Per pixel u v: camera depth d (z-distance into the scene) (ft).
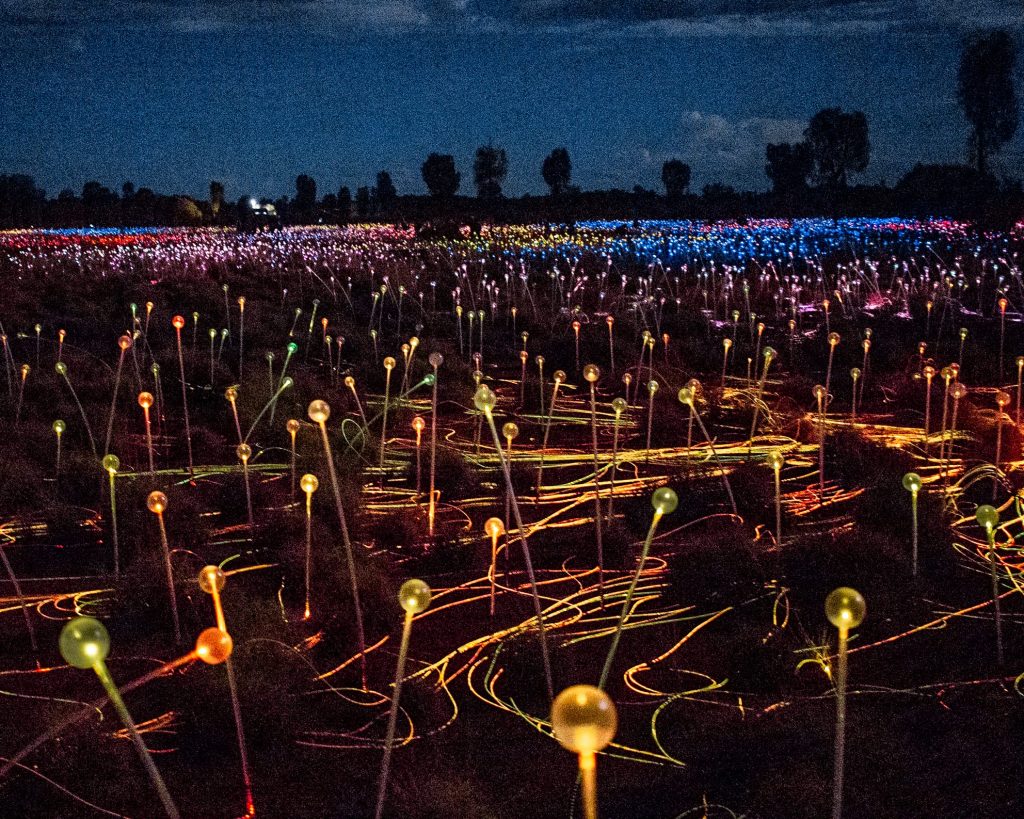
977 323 52.21
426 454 27.81
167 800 8.83
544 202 231.71
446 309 64.59
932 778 12.44
